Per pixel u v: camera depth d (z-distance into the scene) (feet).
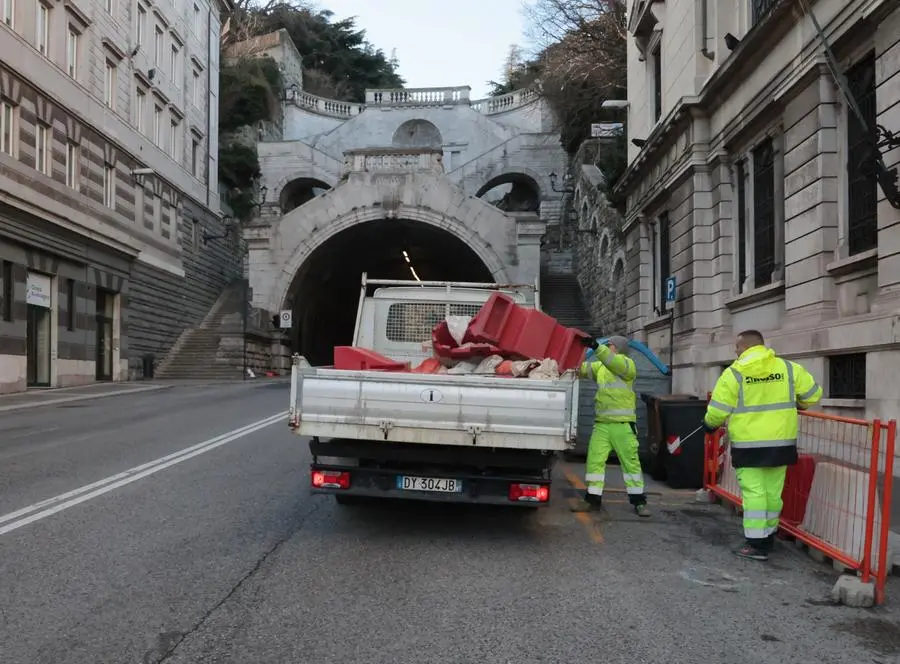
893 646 13.88
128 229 96.48
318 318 152.46
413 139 172.04
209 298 127.44
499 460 19.94
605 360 23.84
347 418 19.79
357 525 22.15
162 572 17.26
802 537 20.12
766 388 19.56
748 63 45.11
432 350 27.94
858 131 35.14
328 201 122.01
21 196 70.54
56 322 79.82
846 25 34.19
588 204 111.96
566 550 20.11
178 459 33.22
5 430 44.32
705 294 53.52
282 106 175.83
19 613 14.56
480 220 121.29
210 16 130.41
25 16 74.02
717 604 16.01
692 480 29.30
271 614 14.73
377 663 12.59
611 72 106.52
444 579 17.24
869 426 17.65
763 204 46.19
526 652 13.15
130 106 97.91
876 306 31.60
